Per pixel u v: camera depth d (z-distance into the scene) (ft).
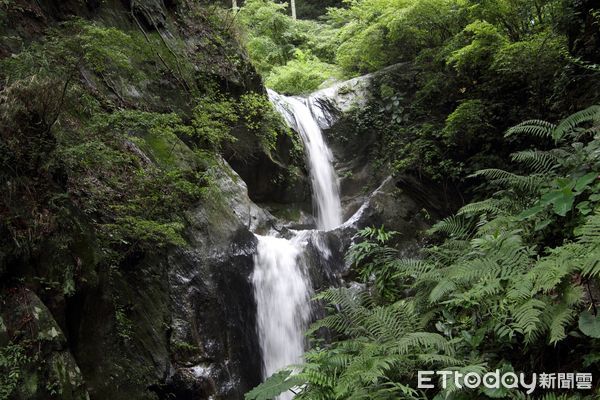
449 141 33.68
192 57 29.55
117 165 19.27
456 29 38.14
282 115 36.09
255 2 54.19
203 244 21.07
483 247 15.28
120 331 15.69
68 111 17.74
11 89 12.48
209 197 22.99
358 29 46.62
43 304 11.52
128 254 17.78
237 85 31.14
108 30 19.20
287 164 34.22
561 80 27.30
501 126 33.09
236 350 19.85
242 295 21.43
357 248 23.52
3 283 11.19
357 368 12.12
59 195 13.12
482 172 17.90
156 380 16.34
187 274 19.83
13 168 12.26
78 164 17.24
